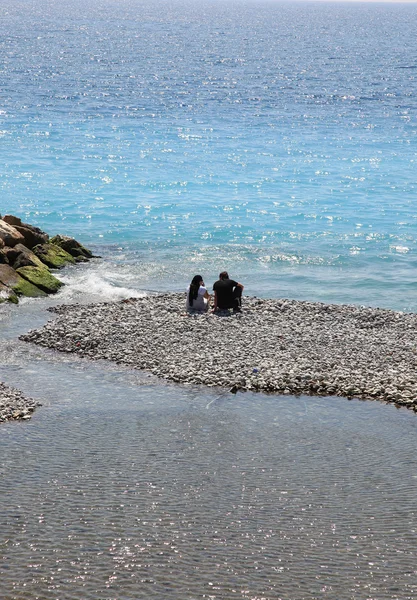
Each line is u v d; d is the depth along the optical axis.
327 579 10.73
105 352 20.39
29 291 25.84
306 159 58.47
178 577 10.71
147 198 44.03
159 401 17.47
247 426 16.20
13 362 19.72
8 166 51.72
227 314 23.67
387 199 46.00
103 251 33.12
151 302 24.86
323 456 14.80
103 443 15.15
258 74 137.75
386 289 28.98
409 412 17.16
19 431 15.61
